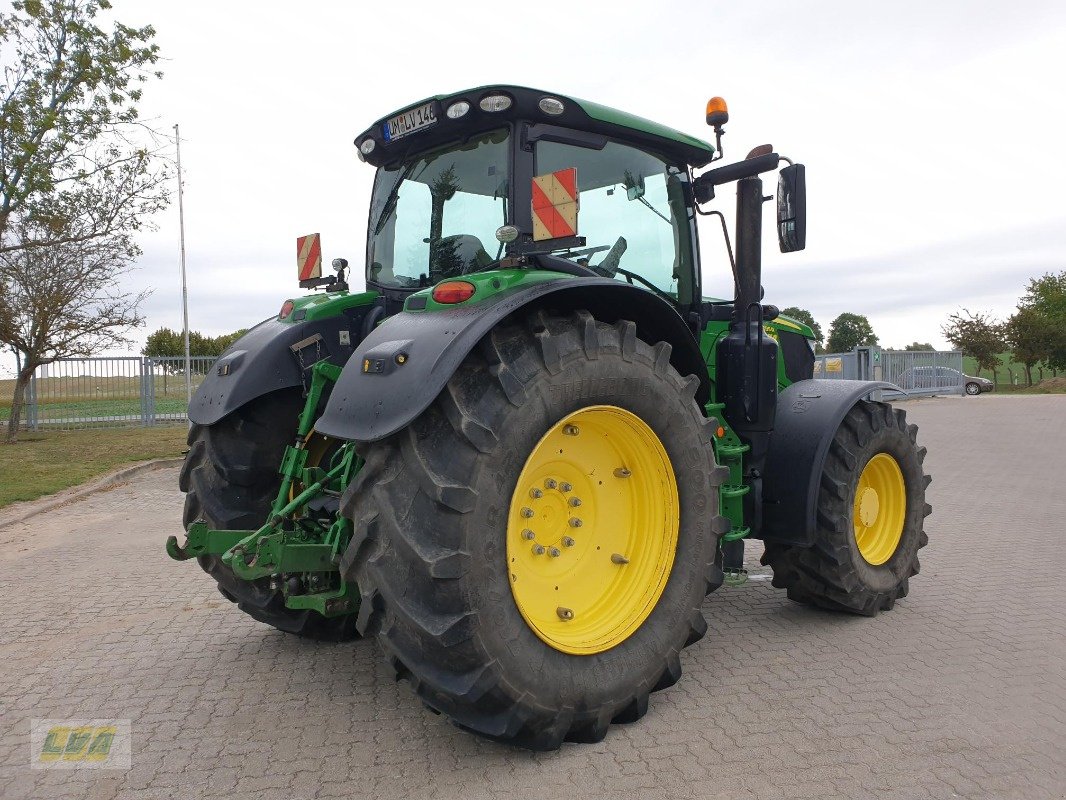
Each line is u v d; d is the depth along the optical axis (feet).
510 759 8.55
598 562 9.83
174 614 14.16
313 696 10.41
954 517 22.90
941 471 32.48
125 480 33.58
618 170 11.70
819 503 12.72
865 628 12.99
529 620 8.32
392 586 7.82
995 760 8.45
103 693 10.54
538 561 9.26
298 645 12.46
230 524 11.14
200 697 10.39
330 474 10.43
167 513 25.36
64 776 8.34
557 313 9.27
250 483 11.34
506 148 10.52
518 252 9.39
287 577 9.94
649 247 12.14
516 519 8.93
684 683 10.66
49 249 50.72
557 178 8.80
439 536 7.76
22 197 45.57
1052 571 16.70
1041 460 35.83
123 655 12.03
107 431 56.44
